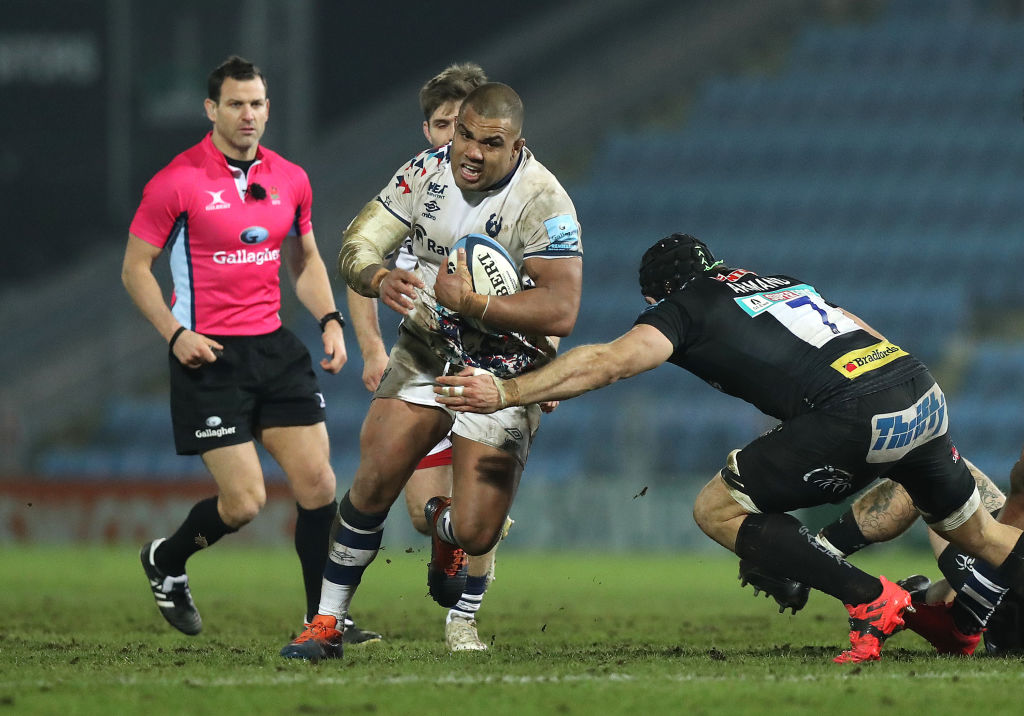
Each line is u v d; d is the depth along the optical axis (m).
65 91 89.12
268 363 21.34
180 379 21.19
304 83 91.56
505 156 16.88
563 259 17.14
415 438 18.00
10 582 40.59
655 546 61.66
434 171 17.97
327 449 21.70
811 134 96.88
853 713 12.51
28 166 89.56
